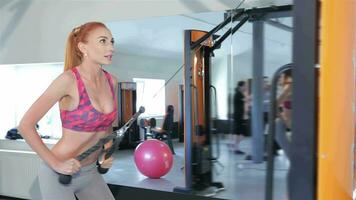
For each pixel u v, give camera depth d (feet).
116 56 14.40
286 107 2.69
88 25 4.83
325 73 1.96
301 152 2.08
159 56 15.24
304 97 2.04
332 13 1.95
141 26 13.98
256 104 12.35
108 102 5.05
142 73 15.06
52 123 14.79
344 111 2.09
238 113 13.05
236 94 12.87
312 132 2.03
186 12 12.62
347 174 2.19
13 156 14.51
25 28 15.46
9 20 15.85
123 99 14.51
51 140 14.35
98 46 4.74
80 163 4.73
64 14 14.56
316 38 1.99
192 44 13.73
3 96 16.65
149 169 14.05
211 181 13.19
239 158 12.84
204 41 13.71
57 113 14.67
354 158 2.30
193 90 13.94
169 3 12.87
